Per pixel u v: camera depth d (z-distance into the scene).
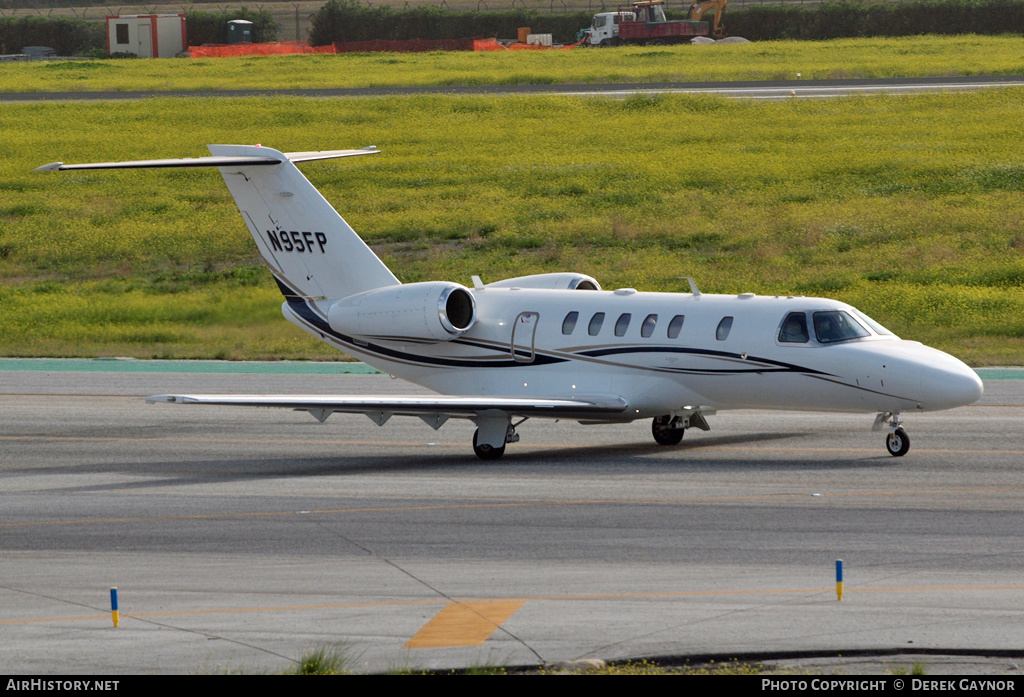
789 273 156.88
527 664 37.25
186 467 74.56
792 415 91.25
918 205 185.75
